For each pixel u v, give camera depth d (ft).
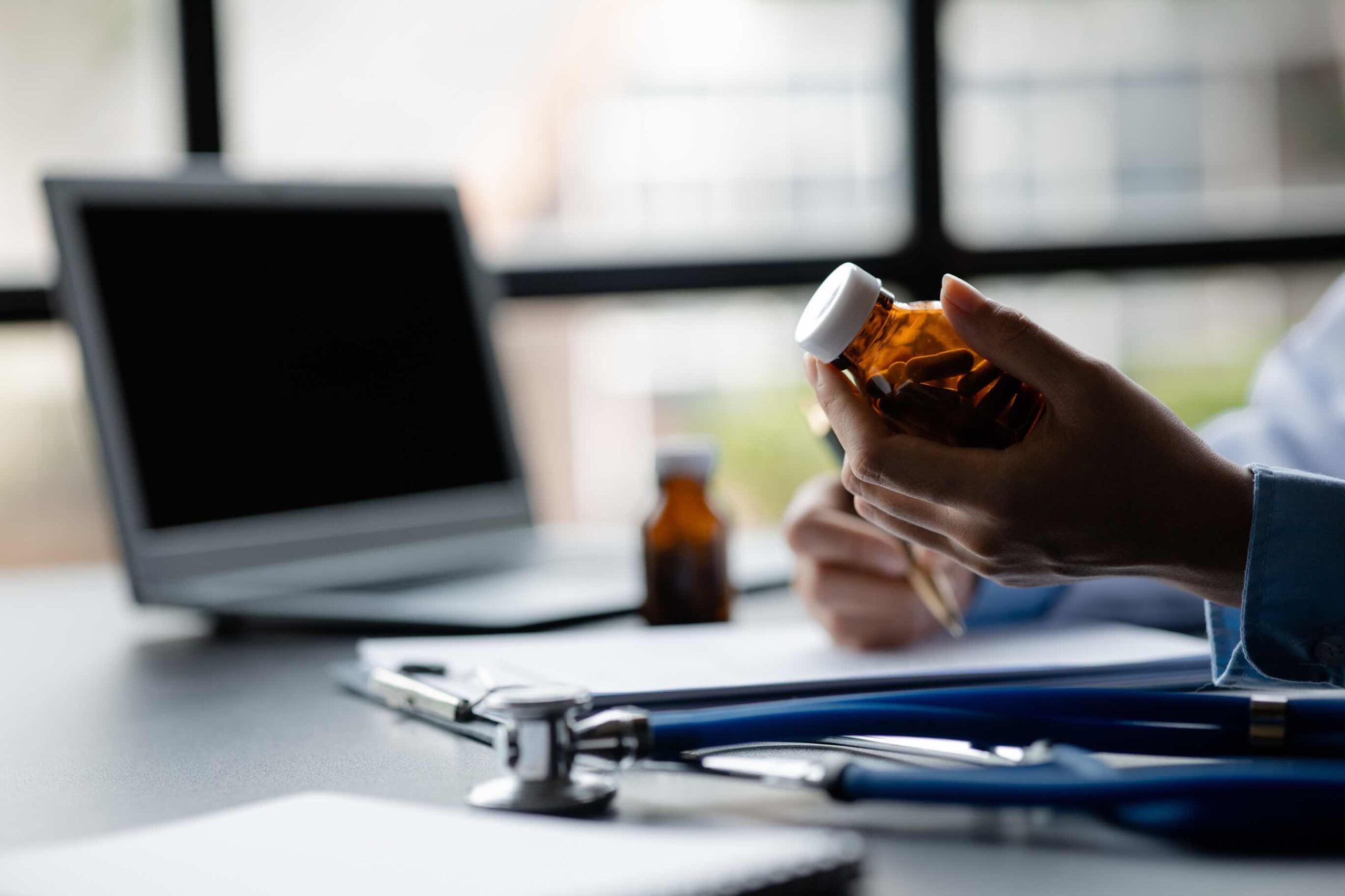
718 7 8.92
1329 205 8.26
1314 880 2.36
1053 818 2.54
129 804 2.70
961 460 2.81
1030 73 8.20
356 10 8.23
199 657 3.67
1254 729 2.64
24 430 9.00
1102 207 8.49
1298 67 9.45
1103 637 3.34
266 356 4.19
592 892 2.26
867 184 7.95
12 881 2.34
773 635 3.43
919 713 2.68
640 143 9.50
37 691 3.36
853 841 2.37
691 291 7.46
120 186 4.03
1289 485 2.84
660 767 2.76
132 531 3.88
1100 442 2.77
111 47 7.17
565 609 3.80
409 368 4.63
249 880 2.32
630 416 10.85
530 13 9.46
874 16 7.91
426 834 2.42
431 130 9.04
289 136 7.64
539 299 7.27
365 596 4.01
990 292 7.99
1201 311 8.34
